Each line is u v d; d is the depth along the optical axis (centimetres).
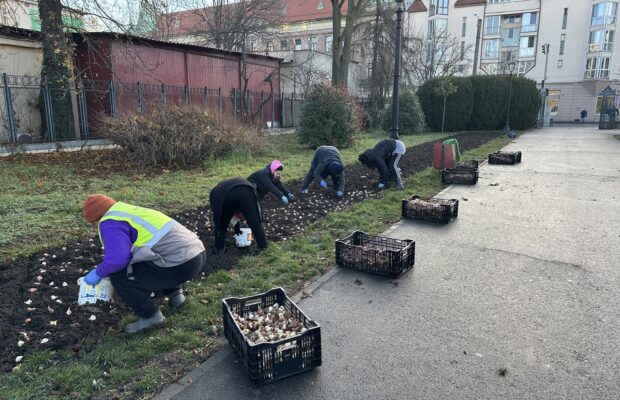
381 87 2875
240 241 535
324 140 1617
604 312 390
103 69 1673
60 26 1373
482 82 2827
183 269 354
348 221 674
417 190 912
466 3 5316
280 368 300
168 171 1025
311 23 5338
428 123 2894
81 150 1303
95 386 290
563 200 834
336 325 374
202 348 336
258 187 636
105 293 348
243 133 1277
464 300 418
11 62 1541
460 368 313
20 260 468
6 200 707
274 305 363
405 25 4266
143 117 1127
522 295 427
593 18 4753
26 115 1544
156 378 299
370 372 310
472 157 1476
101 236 334
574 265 504
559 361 319
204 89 1908
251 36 2909
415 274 482
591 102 4909
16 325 354
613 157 1471
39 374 301
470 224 675
